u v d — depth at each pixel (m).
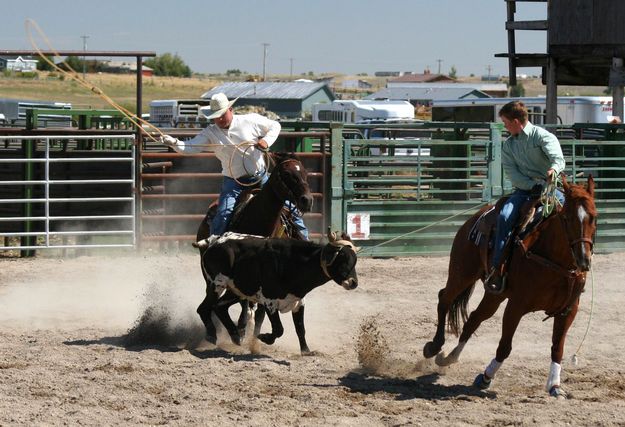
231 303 10.34
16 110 42.31
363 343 10.00
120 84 140.50
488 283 8.80
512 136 9.02
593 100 36.88
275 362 9.78
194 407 8.07
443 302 9.73
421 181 18.44
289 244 9.80
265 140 10.46
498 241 8.75
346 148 18.05
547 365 9.97
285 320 12.29
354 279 9.56
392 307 13.24
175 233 17.80
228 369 9.44
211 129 10.69
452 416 7.91
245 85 76.62
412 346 10.88
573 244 8.00
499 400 8.53
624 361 10.21
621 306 13.34
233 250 9.91
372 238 18.31
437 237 18.58
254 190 10.59
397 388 8.91
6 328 11.59
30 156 17.69
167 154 17.66
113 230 17.84
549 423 7.74
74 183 17.17
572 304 8.53
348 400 8.41
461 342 9.38
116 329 11.58
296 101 71.94
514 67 25.62
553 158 8.66
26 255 17.72
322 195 18.05
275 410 8.00
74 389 8.59
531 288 8.49
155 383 8.82
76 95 114.19
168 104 41.88
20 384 8.70
